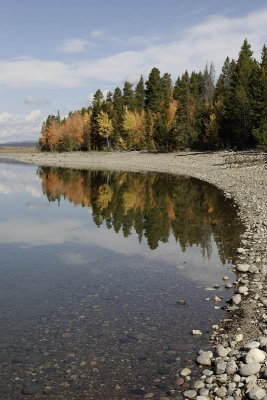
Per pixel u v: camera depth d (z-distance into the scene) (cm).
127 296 1020
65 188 3931
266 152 5262
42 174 5897
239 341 756
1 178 5228
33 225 2022
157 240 1634
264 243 1469
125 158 8744
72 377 659
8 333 820
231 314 888
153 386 631
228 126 6625
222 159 5691
